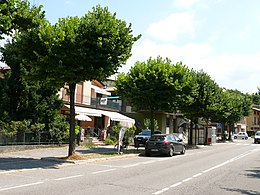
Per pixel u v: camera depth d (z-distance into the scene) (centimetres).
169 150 2484
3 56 2464
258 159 2500
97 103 4231
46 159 1842
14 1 1334
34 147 2441
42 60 1664
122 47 1762
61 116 2770
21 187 1025
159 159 2255
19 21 1401
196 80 3928
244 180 1374
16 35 1716
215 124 7206
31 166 1567
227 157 2608
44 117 2625
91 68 1702
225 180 1355
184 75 3038
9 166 1534
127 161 2033
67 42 1675
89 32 1712
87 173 1412
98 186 1090
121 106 5156
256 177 1480
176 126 5494
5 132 2216
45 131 2583
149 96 2884
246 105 6675
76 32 1716
